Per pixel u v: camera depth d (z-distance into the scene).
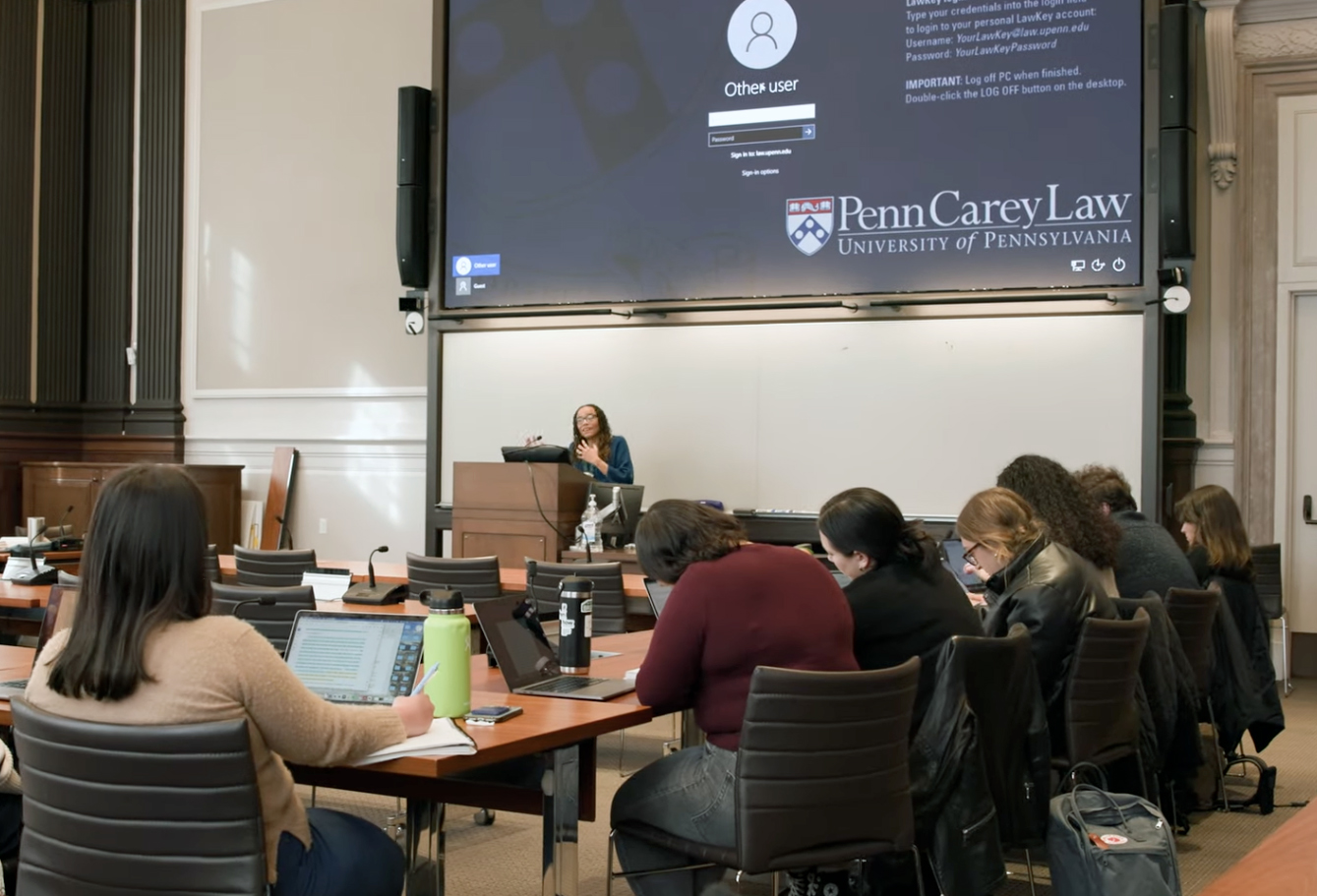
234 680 1.79
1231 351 7.11
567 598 2.84
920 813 2.42
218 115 9.09
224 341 9.02
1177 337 7.07
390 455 8.48
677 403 7.18
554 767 2.25
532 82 7.40
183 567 1.81
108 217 9.39
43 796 1.84
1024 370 6.50
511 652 2.64
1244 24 7.16
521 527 6.25
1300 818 1.09
